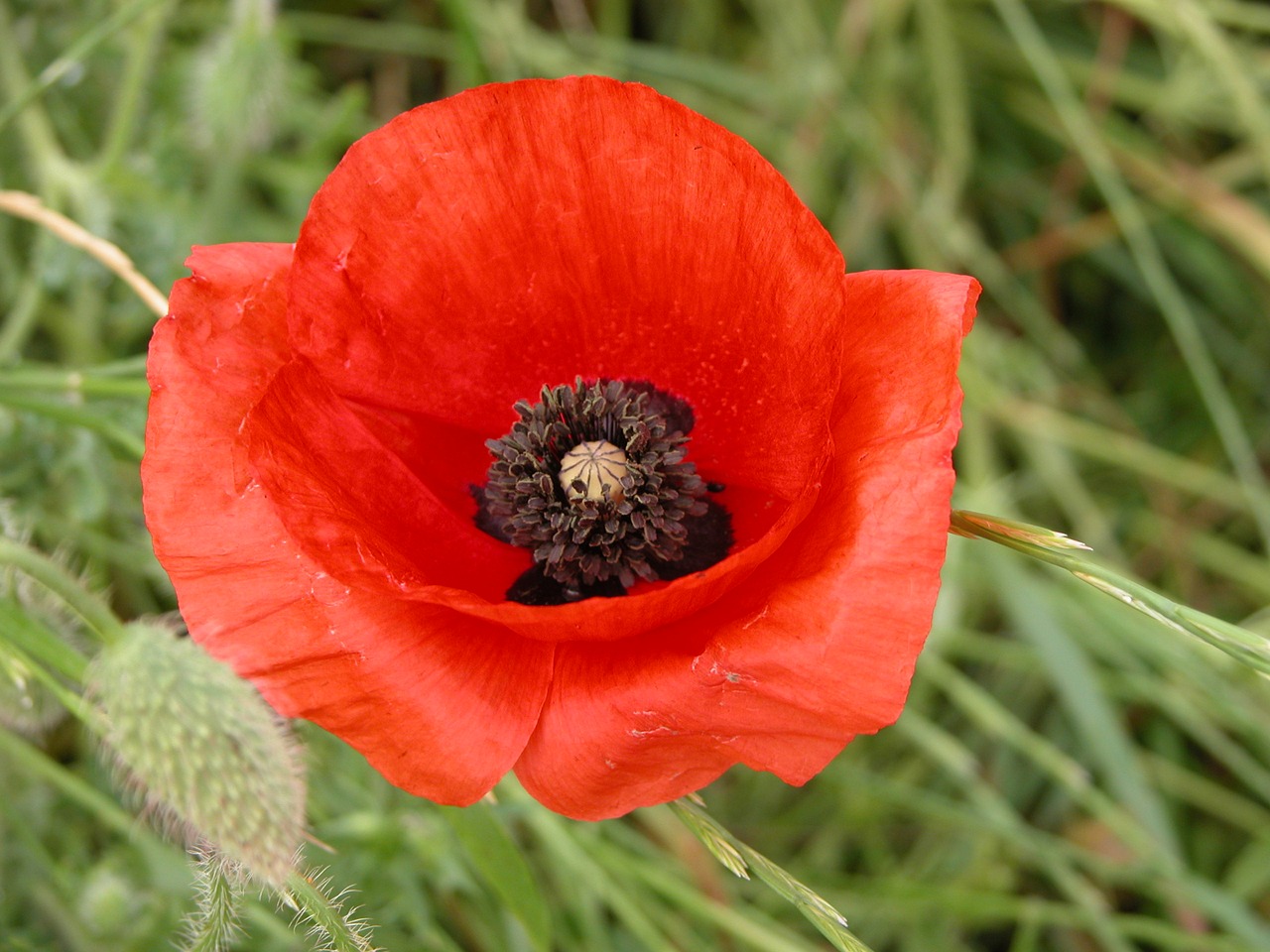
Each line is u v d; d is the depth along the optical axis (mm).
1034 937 280
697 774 199
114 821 230
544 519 222
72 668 207
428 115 209
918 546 192
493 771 200
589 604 192
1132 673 282
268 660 199
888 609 191
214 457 204
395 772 198
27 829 239
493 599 220
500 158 212
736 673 194
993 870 278
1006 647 285
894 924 277
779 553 203
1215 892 256
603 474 220
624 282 219
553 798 201
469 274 216
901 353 201
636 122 209
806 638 193
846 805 281
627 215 215
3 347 266
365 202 210
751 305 214
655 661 199
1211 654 262
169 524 202
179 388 205
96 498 252
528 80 208
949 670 273
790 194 203
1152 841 263
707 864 266
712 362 223
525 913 218
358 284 212
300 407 207
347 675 199
